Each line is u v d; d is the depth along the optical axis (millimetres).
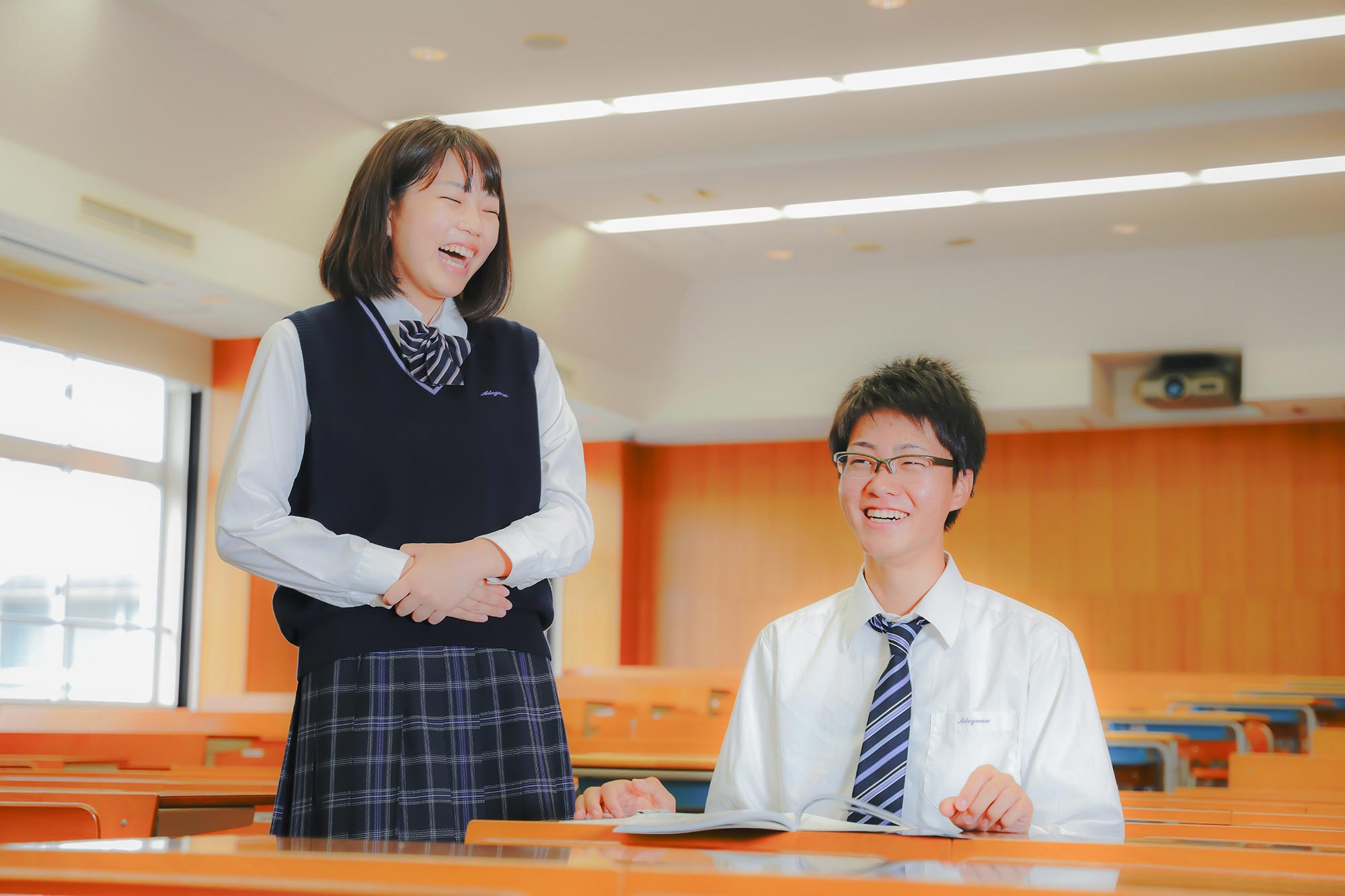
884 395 1684
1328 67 6441
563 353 9969
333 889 648
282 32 6145
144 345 7883
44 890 696
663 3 5887
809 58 6477
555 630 12195
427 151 1606
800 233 9398
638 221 9164
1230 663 11109
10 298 7039
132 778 2770
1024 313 10156
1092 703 1590
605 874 677
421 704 1474
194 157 6473
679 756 3473
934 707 1615
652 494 12672
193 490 8375
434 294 1639
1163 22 5992
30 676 7340
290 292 7363
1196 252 9594
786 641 1751
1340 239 9242
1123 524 11516
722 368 11203
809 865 770
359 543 1468
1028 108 7078
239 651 8188
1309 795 2814
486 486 1607
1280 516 11117
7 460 7227
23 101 5613
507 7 5934
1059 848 921
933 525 1662
